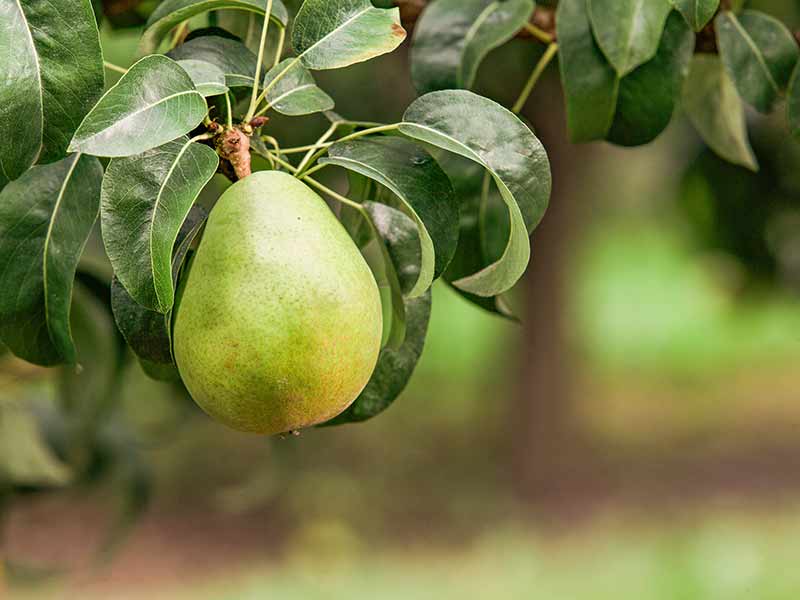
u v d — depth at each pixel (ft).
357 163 2.87
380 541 12.21
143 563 11.51
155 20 2.98
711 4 2.95
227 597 10.25
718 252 6.19
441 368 17.98
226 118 2.90
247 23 3.30
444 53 3.36
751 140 5.64
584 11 3.27
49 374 4.12
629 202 20.26
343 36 2.86
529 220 2.90
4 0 2.76
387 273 3.01
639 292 22.31
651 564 9.41
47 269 3.05
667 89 3.29
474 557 11.10
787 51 3.29
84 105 2.78
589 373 17.66
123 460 4.36
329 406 2.79
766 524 10.82
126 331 2.90
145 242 2.72
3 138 2.76
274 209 2.77
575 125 3.30
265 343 2.73
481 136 2.89
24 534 11.97
